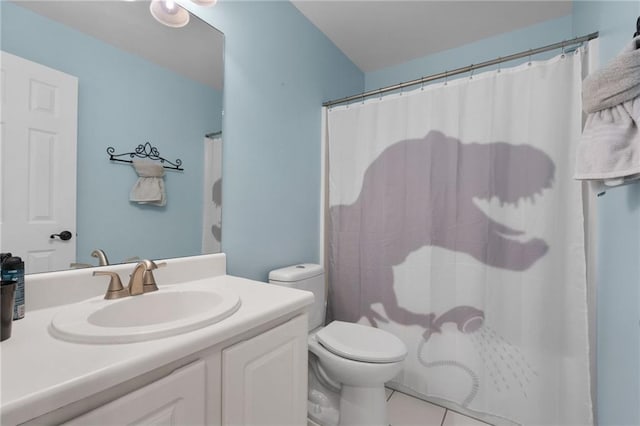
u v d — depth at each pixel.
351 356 1.26
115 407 0.53
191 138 1.23
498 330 1.44
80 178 0.92
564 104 1.31
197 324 0.69
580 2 1.56
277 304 0.89
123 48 1.03
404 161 1.69
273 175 1.63
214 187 1.32
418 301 1.64
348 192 1.90
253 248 1.51
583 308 1.25
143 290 0.96
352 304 1.87
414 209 1.66
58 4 0.88
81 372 0.50
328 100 2.11
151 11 1.11
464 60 2.19
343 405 1.36
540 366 1.34
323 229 2.04
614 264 1.03
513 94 1.42
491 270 1.46
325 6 1.78
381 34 2.06
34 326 0.71
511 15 1.86
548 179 1.33
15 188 0.80
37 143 0.83
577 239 1.28
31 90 0.83
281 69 1.68
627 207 0.92
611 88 0.80
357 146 1.86
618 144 0.80
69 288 0.88
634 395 0.85
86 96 0.94
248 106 1.47
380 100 1.78
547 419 1.32
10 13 0.79
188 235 1.22
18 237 0.80
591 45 1.26
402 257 1.70
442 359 1.57
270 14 1.60
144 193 1.08
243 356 0.77
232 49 1.39
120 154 1.02
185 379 0.64
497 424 1.47
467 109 1.52
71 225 0.90
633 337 0.86
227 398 0.73
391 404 1.64
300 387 0.98
